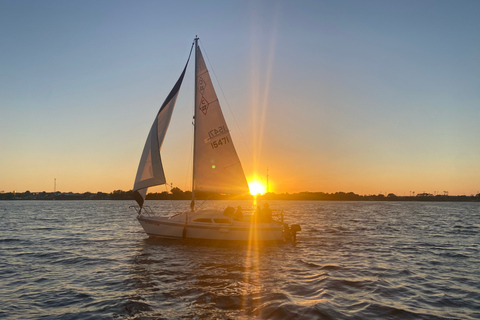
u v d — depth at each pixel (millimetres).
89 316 10398
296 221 49125
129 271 16500
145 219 24344
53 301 11906
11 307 11266
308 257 20203
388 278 15117
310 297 12195
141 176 24234
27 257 20328
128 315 10453
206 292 12859
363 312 10609
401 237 30328
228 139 24578
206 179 24297
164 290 13180
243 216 24859
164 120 25031
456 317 10305
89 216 63438
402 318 10180
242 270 16672
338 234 32344
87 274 15953
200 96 24656
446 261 19156
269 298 12016
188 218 23797
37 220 52031
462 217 63969
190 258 19734
